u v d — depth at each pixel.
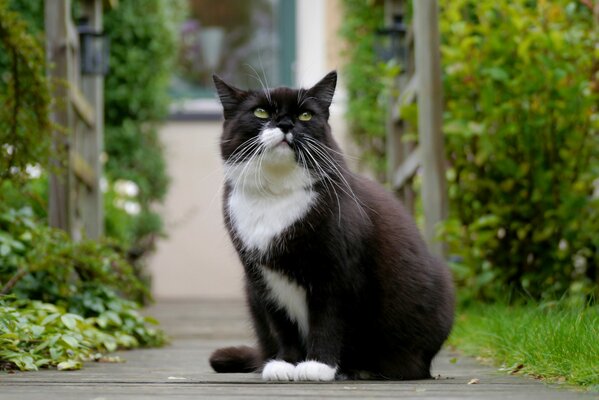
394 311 3.65
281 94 3.73
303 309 3.64
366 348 3.71
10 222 5.47
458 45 6.40
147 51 10.50
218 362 4.00
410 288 3.67
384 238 3.66
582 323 3.76
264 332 3.89
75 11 9.58
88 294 5.35
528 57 5.98
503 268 6.48
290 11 12.49
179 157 11.91
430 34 6.07
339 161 3.73
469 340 4.88
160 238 10.83
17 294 5.05
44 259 5.04
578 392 3.07
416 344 3.72
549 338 3.72
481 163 6.34
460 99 6.54
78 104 6.30
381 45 8.98
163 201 10.80
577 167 6.22
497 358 4.21
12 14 5.20
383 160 10.16
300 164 3.57
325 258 3.50
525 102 6.18
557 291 6.11
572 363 3.39
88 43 6.94
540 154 6.26
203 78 12.48
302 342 3.75
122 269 5.60
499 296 6.10
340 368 3.69
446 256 6.07
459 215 6.67
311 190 3.56
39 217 6.91
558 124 6.18
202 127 11.98
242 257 3.66
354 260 3.54
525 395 3.01
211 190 11.91
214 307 9.09
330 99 3.86
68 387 3.30
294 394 3.07
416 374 3.73
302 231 3.50
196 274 11.84
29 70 5.24
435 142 6.07
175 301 10.20
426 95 6.07
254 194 3.63
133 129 10.40
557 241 6.29
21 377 3.61
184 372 3.98
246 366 4.02
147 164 10.50
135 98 10.41
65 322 4.26
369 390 3.19
